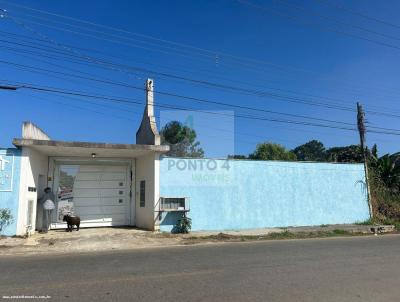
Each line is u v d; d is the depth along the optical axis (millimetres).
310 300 6465
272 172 19188
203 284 7488
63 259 10438
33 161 15797
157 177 16906
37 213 16688
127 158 19078
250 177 18703
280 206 19172
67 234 15766
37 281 7742
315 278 8023
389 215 22422
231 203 18188
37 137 17078
